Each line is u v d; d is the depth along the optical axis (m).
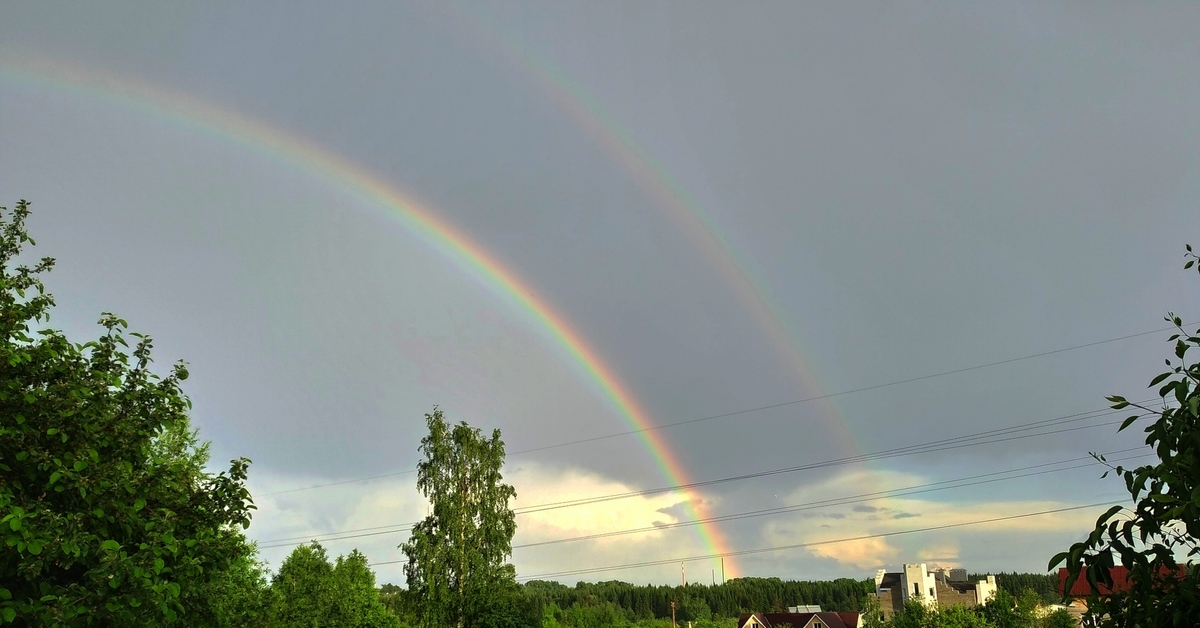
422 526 54.09
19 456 9.82
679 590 192.75
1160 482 4.54
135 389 12.71
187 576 11.27
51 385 11.35
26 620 8.96
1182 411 4.70
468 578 52.47
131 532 10.85
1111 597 5.02
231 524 13.02
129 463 11.47
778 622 106.19
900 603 109.88
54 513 9.50
